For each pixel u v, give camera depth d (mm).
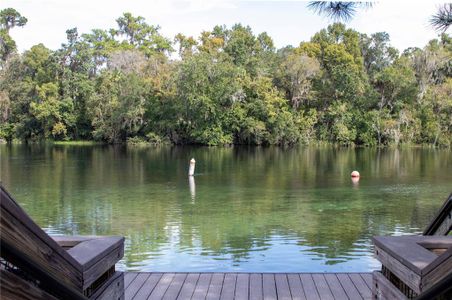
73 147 36531
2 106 42156
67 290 1320
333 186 16109
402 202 12812
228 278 3924
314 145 38938
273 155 30000
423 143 37781
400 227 9555
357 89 39219
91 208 11828
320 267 6438
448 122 36906
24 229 1130
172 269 6383
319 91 40125
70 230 9305
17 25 49281
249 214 11016
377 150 34406
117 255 2232
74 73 42344
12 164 23391
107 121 39844
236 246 7781
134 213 11125
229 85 37469
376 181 17422
